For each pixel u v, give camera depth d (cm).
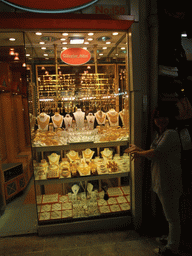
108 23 211
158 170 190
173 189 185
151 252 206
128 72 236
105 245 219
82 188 294
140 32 233
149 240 226
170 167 184
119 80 280
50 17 194
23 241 229
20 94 532
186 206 250
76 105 288
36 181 241
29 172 427
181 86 252
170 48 241
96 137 266
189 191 250
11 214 290
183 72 252
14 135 491
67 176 250
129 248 213
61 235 238
